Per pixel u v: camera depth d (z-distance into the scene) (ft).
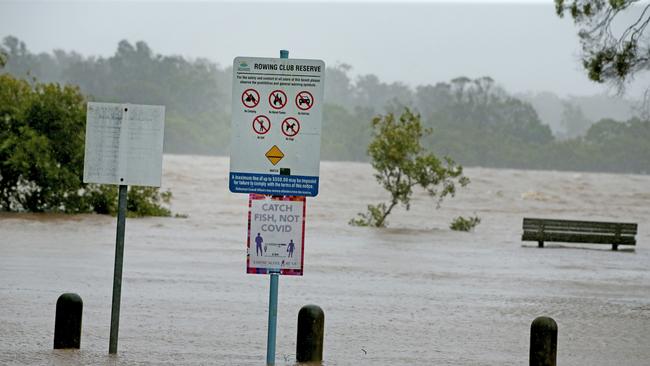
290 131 46.24
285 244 46.83
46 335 57.67
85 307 70.23
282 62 46.06
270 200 46.65
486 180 601.21
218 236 137.59
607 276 105.50
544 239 141.79
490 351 59.11
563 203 400.26
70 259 101.65
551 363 48.16
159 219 167.02
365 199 364.17
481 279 98.53
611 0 94.38
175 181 424.05
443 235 159.63
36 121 162.61
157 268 96.53
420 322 69.77
